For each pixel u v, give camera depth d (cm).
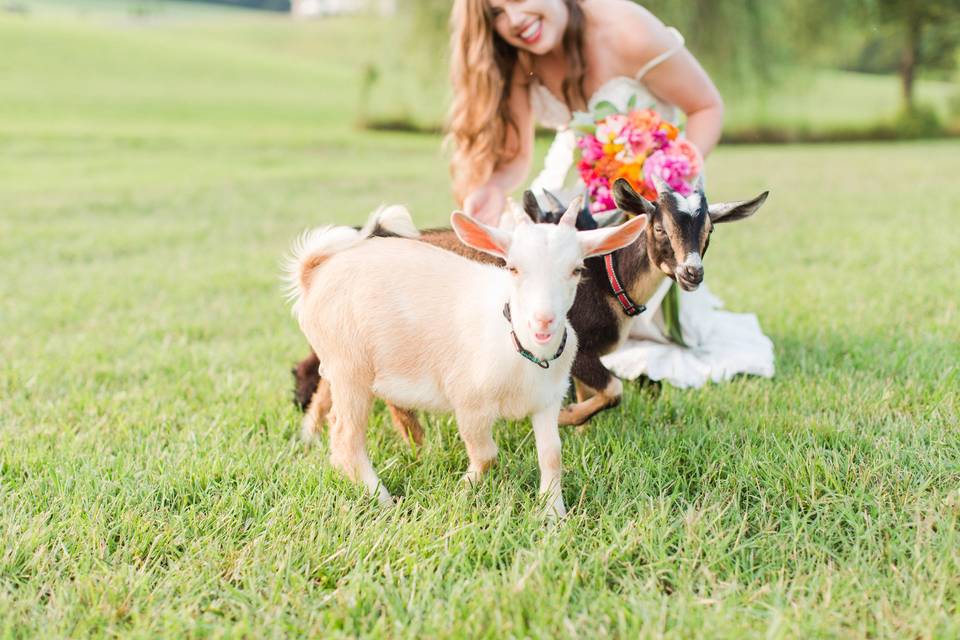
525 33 436
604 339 388
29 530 296
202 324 606
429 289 328
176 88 3575
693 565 271
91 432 393
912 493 310
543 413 320
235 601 264
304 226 1091
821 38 2681
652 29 445
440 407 334
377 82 3066
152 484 335
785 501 311
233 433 390
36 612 259
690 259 339
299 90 3919
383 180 1627
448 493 329
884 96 4012
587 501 326
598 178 423
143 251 926
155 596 267
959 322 528
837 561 279
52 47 4053
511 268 290
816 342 503
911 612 245
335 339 338
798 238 890
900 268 698
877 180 1448
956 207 1055
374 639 244
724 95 2500
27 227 1048
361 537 294
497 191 479
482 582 268
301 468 347
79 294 703
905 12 3100
